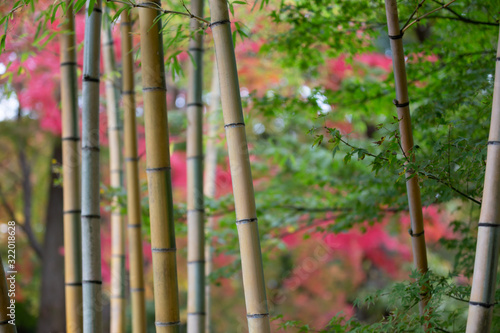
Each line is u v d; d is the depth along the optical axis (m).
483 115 3.83
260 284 2.77
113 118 5.45
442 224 8.71
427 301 3.17
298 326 3.63
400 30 3.02
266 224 6.21
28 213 10.93
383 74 8.07
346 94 5.11
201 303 4.40
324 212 5.98
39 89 8.10
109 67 5.29
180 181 9.12
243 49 7.35
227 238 6.21
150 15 2.99
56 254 9.95
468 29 4.35
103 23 4.45
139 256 4.23
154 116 2.97
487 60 4.25
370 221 5.20
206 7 5.76
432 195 3.99
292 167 7.40
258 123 8.13
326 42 4.79
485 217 2.54
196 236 4.43
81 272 3.77
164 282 2.97
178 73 3.61
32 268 11.77
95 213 3.50
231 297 11.45
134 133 4.24
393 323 3.10
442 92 4.43
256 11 5.93
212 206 5.75
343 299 11.30
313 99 4.72
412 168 2.97
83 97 3.50
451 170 3.30
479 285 2.53
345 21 4.61
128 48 4.16
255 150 7.44
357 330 3.16
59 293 9.88
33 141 10.71
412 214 3.17
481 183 3.06
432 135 4.41
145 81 2.99
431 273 3.13
